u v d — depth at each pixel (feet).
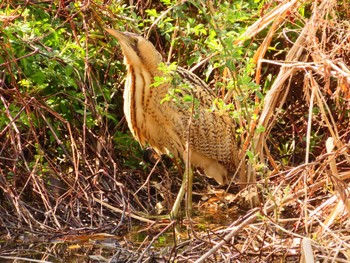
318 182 32.42
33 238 32.71
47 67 38.19
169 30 35.76
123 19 38.73
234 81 31.99
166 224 34.58
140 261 29.37
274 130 40.70
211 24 31.19
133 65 35.04
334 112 39.27
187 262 29.09
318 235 29.32
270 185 34.94
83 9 36.99
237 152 36.99
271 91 35.22
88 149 37.86
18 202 33.78
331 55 33.22
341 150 31.27
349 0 38.40
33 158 37.37
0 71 36.52
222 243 28.25
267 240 30.86
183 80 35.24
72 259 30.42
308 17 40.06
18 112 35.35
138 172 38.52
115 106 39.81
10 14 36.68
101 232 33.50
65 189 35.96
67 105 37.96
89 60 38.01
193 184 39.47
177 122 35.42
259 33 40.19
